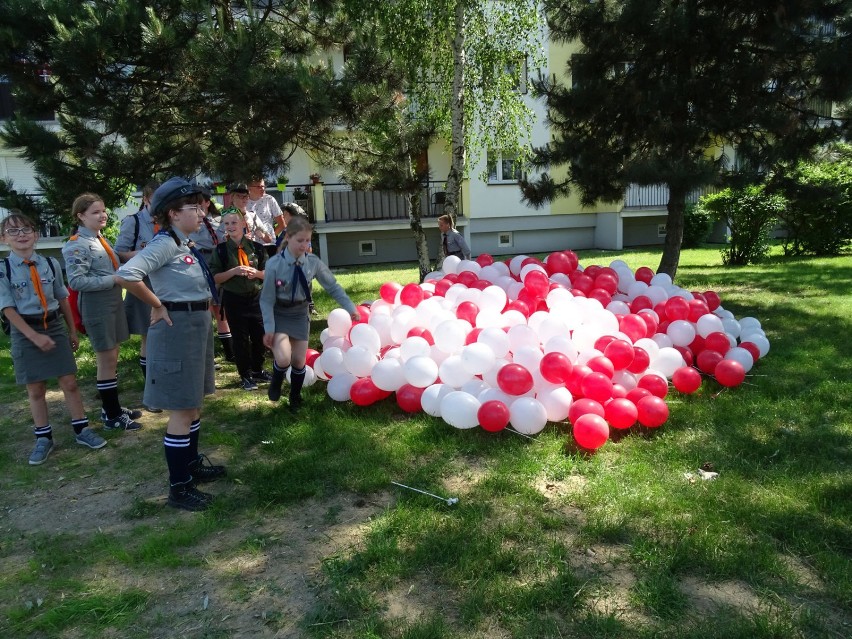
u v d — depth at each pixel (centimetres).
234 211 548
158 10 629
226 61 604
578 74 857
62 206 643
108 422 479
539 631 239
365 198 1723
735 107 775
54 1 592
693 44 775
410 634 236
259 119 665
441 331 486
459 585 269
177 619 254
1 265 406
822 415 452
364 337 516
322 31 818
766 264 1359
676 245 959
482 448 414
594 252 1833
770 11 752
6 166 1442
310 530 321
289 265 463
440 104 1204
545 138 1811
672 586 262
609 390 430
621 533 307
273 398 493
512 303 550
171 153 661
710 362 529
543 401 437
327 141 808
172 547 308
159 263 329
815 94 777
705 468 377
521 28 1189
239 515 340
